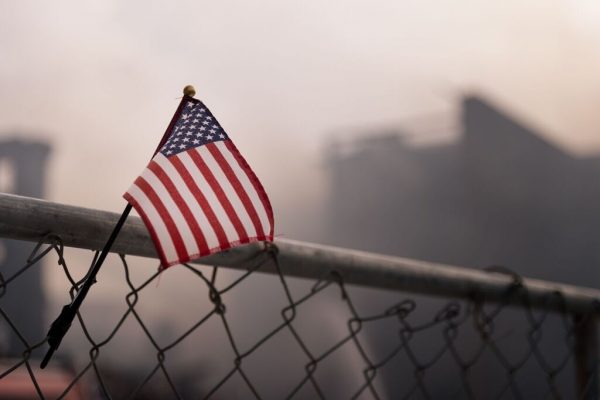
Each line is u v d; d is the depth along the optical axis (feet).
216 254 4.50
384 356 38.91
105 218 4.00
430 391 36.14
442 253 41.09
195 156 3.84
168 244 3.62
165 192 3.68
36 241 3.79
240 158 3.92
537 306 7.06
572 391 36.11
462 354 31.12
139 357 34.22
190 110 3.90
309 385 38.14
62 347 27.37
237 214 3.82
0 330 27.63
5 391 12.60
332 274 5.21
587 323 7.68
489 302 6.59
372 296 39.55
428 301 38.09
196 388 36.47
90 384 14.57
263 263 4.77
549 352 36.09
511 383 6.75
